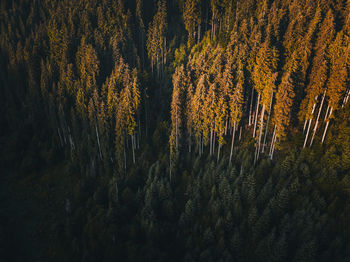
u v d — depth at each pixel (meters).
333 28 46.34
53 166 58.22
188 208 38.91
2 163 59.75
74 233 42.41
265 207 36.62
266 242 31.89
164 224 39.41
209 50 59.59
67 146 60.03
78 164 54.84
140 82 54.75
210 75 50.56
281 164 39.59
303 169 37.91
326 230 31.73
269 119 46.47
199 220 38.41
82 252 39.16
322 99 42.34
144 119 53.97
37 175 57.25
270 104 43.25
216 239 35.34
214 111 44.53
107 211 40.88
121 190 44.53
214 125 46.16
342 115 39.75
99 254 36.66
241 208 36.56
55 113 59.38
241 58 48.72
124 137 51.47
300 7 57.50
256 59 46.50
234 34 57.12
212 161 44.41
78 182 51.47
